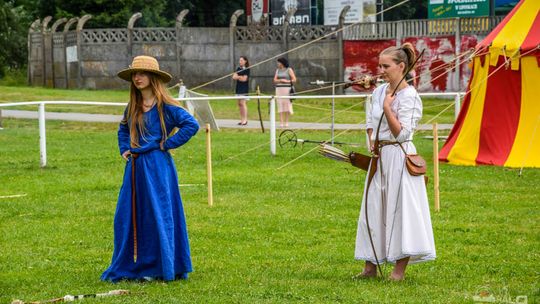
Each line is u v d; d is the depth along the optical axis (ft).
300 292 28.50
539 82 60.75
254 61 133.80
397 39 126.72
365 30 128.26
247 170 60.34
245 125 91.86
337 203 47.65
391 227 29.58
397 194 29.53
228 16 208.23
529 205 46.96
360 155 30.55
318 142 69.87
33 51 148.25
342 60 129.08
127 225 29.99
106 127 90.22
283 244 37.63
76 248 37.06
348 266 33.22
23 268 33.32
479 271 32.27
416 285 29.55
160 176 29.81
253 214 44.45
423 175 29.71
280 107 88.48
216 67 135.33
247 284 29.96
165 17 193.57
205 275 31.35
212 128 81.46
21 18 174.91
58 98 116.26
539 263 33.63
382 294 28.09
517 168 60.03
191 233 39.78
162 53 136.56
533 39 60.75
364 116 104.27
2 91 122.21
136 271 30.17
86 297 27.71
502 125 62.03
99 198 49.55
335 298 27.61
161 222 29.58
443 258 34.60
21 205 47.14
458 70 121.80
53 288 29.78
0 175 57.82
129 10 167.32
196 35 135.33
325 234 39.75
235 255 35.35
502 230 40.29
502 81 62.03
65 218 43.88
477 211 45.24
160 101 30.01
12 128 86.99
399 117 29.37
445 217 43.60
